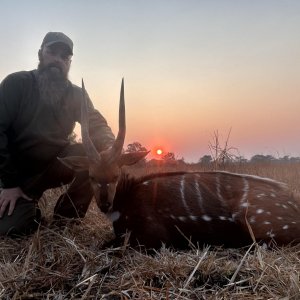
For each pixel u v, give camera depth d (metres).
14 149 1.92
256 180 1.60
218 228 1.52
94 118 2.04
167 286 1.14
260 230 1.43
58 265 1.34
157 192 1.59
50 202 2.29
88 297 1.12
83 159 1.69
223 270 1.22
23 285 1.19
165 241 1.52
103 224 1.88
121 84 1.61
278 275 1.15
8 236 1.73
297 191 2.34
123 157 1.66
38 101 1.91
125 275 1.22
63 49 1.96
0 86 1.90
